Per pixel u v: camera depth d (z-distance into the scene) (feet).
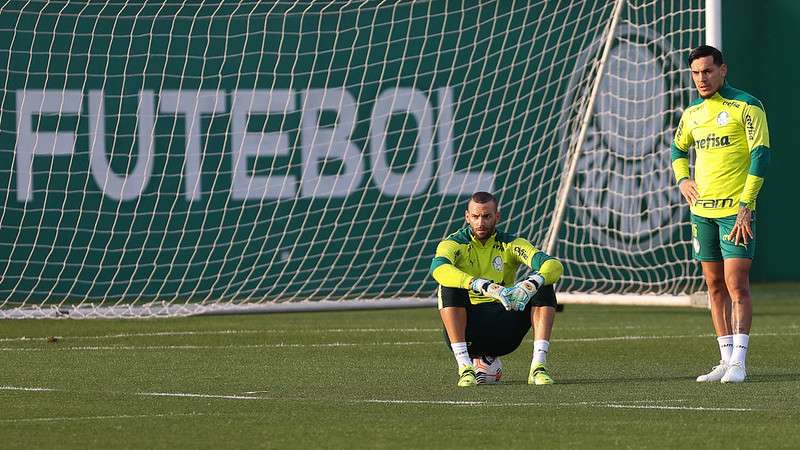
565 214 168.76
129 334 125.29
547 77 166.61
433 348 110.83
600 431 63.05
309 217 162.71
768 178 187.21
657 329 128.67
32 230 155.84
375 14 164.04
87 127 157.07
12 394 78.89
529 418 67.51
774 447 58.54
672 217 171.22
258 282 161.58
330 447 58.59
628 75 166.20
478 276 83.66
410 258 164.76
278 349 109.91
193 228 159.94
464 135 165.27
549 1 166.50
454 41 165.27
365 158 163.94
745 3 184.44
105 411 70.85
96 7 157.17
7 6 154.51
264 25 161.38
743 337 84.58
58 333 126.62
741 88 184.44
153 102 158.71
